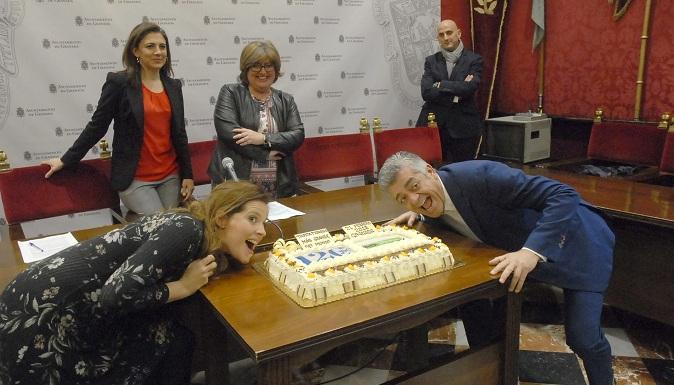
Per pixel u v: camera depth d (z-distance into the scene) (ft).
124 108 8.42
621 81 12.88
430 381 5.23
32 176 8.42
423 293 4.83
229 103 8.98
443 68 13.52
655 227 8.16
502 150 12.90
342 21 13.55
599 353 6.10
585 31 13.46
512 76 15.56
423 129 11.74
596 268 6.03
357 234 6.10
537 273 5.81
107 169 9.09
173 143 9.13
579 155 14.19
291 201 8.57
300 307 4.62
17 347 4.59
